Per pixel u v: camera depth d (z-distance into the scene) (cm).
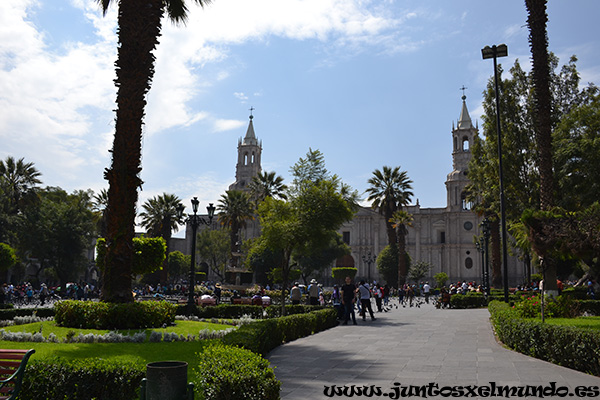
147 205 6072
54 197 7150
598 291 3588
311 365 1116
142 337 1359
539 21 2330
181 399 545
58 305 1567
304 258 7181
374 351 1338
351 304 2228
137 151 1622
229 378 616
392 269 6191
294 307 2562
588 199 3019
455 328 1983
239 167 10356
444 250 8806
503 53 2572
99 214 6122
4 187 5225
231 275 5675
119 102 1620
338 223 2528
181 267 8738
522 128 3844
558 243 1544
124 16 1644
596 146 2922
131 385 637
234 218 6362
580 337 1007
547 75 2322
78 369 627
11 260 3659
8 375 623
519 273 8181
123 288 1587
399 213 6138
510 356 1230
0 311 2088
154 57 1686
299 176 2573
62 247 5762
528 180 3869
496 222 5166
